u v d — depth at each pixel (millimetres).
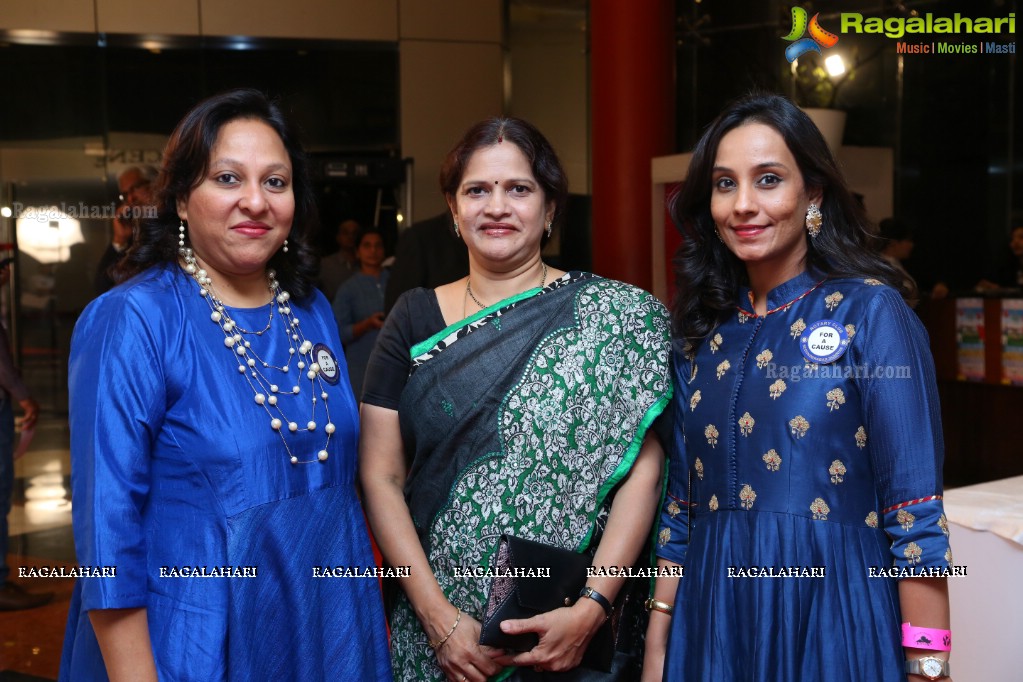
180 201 1550
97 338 1441
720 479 1632
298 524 1539
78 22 8477
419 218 8992
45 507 5605
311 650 1531
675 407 1802
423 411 1820
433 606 1765
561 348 1817
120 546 1375
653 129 7020
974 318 5898
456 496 1798
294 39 8805
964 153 8352
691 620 1632
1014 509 2205
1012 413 5750
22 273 8516
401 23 8938
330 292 6305
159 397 1446
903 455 1468
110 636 1392
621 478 1817
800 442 1535
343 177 8695
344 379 1701
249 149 1525
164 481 1462
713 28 8945
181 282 1536
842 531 1514
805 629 1509
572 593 1745
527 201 1853
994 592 2156
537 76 9391
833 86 8641
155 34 8602
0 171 8477
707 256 1731
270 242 1555
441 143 9070
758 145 1580
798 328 1587
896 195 8602
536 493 1781
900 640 1481
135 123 8648
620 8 6980
